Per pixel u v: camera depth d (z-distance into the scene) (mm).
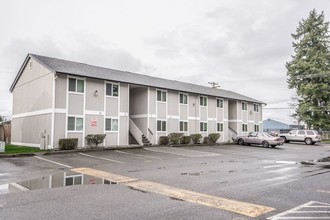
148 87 26234
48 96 20484
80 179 10102
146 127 26297
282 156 19938
